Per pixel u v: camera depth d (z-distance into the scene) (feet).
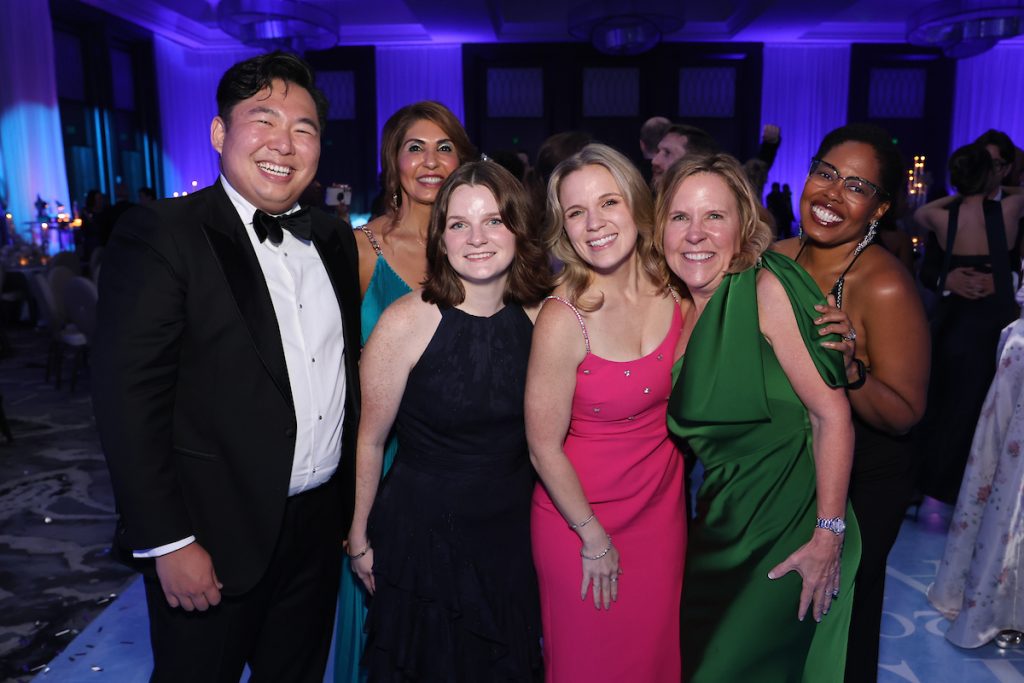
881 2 40.24
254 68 5.10
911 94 45.73
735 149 45.78
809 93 44.93
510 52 44.88
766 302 5.37
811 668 5.84
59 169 34.94
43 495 13.93
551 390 5.69
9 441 16.98
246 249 5.17
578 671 6.15
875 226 6.20
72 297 20.01
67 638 9.12
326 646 6.22
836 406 5.32
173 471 4.95
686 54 44.62
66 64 37.52
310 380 5.44
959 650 8.55
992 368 10.31
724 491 5.76
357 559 6.20
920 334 5.89
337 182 46.93
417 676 5.97
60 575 10.84
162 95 44.42
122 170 41.70
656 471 6.11
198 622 5.29
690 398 5.57
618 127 45.52
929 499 13.03
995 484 8.39
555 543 6.04
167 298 4.80
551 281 5.92
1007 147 11.55
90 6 37.40
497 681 6.10
